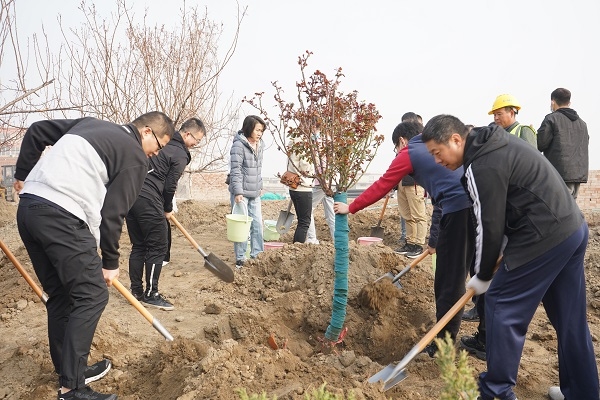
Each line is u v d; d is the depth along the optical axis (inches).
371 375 148.9
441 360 79.9
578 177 291.1
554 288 135.2
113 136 136.9
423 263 283.6
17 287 216.8
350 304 211.6
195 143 225.6
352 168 172.7
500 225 124.5
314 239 328.8
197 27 446.0
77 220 134.0
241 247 282.5
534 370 163.2
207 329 191.9
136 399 140.9
